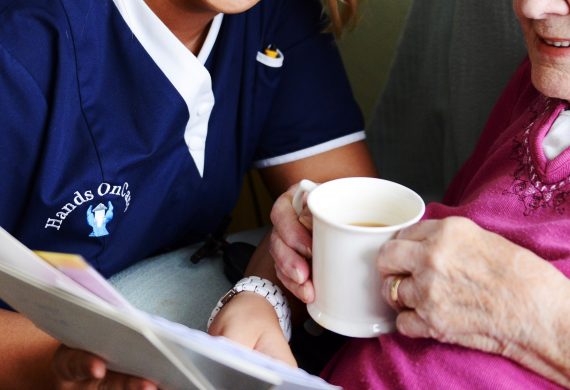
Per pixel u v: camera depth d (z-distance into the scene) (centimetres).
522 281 77
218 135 118
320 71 126
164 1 102
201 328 110
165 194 114
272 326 97
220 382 75
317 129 126
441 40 129
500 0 116
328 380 94
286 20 123
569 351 76
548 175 87
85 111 101
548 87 88
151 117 106
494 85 122
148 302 115
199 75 106
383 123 144
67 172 102
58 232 106
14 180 100
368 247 80
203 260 125
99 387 91
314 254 84
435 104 134
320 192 86
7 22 96
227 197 128
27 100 97
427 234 81
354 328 85
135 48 102
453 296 78
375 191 87
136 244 116
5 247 70
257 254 113
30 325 104
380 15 147
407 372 82
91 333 75
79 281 68
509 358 81
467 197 101
